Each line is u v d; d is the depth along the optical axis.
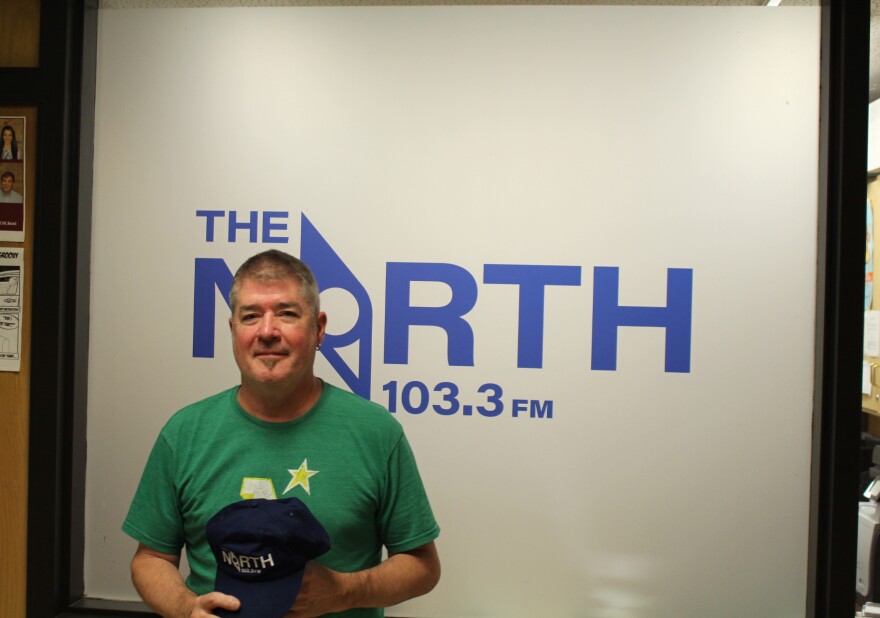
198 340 1.70
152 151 1.71
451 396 1.66
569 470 1.65
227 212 1.70
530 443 1.66
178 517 1.13
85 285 1.71
